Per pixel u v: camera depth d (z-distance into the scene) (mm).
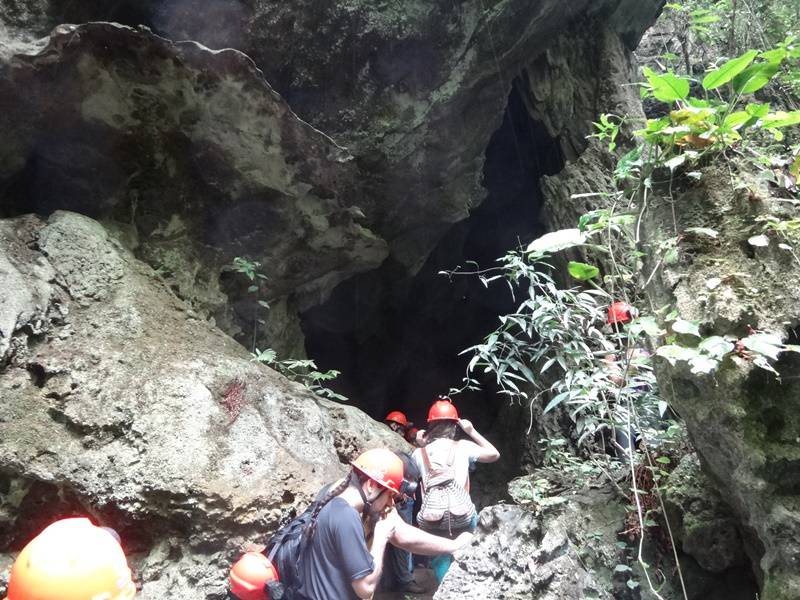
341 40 5324
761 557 2188
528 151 8766
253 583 2205
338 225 5750
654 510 2559
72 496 3268
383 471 2436
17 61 3709
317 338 9555
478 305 10453
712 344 1892
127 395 3502
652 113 8930
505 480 7691
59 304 3707
